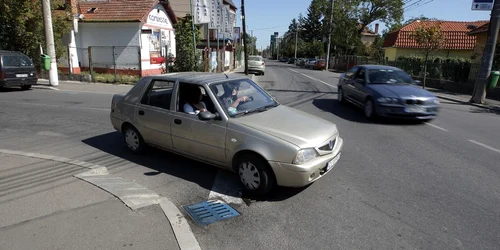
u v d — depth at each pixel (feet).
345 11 143.13
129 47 61.11
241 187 14.34
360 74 32.48
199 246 9.66
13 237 9.80
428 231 11.01
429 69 63.82
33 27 54.08
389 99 26.58
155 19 66.39
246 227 11.16
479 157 18.84
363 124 27.17
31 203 11.82
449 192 14.07
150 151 19.07
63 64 61.00
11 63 42.57
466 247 10.14
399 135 23.66
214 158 14.58
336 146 14.06
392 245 10.20
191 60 60.13
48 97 39.52
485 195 13.82
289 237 10.59
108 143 20.71
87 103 35.45
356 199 13.34
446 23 107.04
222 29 88.74
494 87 43.29
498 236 10.76
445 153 19.52
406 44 99.66
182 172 15.98
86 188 13.07
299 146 12.26
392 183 14.97
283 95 45.24
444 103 42.14
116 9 63.16
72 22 58.34
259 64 89.40
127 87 50.70
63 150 19.25
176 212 11.43
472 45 91.66
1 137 21.90
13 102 35.58
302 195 13.66
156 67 67.31
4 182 13.60
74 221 10.69
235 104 14.89
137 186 13.48
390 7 141.90
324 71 125.39
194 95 15.40
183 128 15.24
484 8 39.75
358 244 10.24
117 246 9.49
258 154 12.87
